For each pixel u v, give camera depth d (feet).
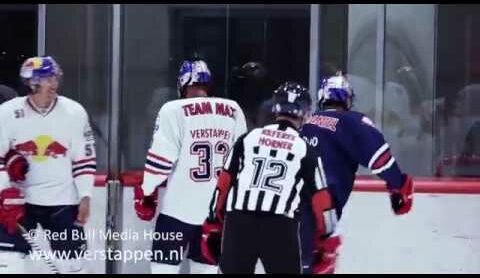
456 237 65.26
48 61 59.26
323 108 57.26
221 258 52.11
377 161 54.80
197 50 67.10
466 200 65.05
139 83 66.95
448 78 66.59
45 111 59.47
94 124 66.85
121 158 66.85
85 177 60.75
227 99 64.49
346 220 65.41
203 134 60.29
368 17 66.39
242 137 52.75
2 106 59.57
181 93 61.36
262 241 51.34
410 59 66.49
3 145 59.31
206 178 60.54
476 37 66.28
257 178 51.60
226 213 52.19
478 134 66.49
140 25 66.85
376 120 66.64
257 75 67.05
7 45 67.05
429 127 66.85
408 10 66.28
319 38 66.44
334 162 55.42
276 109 52.90
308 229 53.62
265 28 66.90
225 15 67.00
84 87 66.95
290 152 51.72
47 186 60.23
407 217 65.26
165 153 59.98
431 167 66.80
